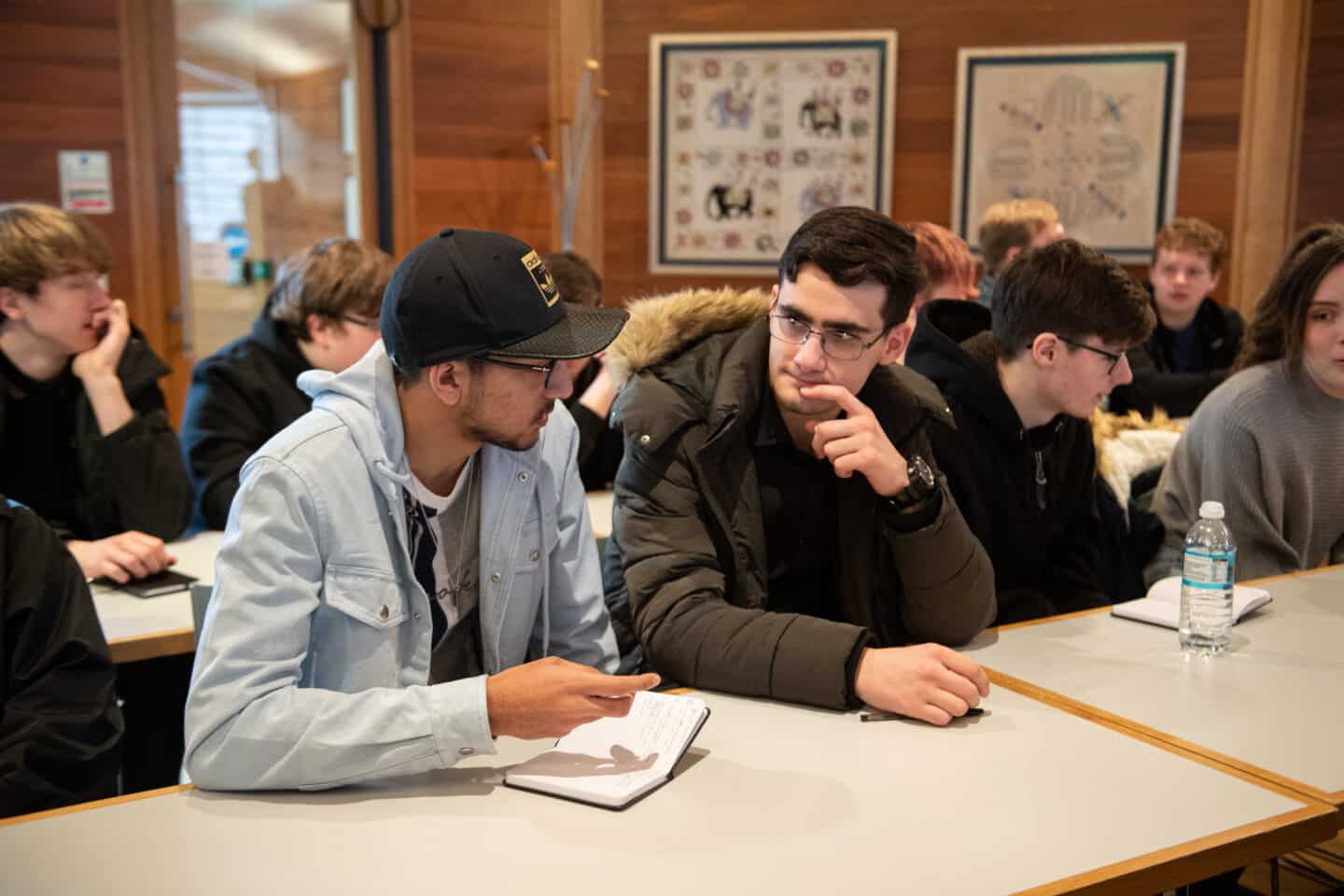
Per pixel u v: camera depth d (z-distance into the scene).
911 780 1.30
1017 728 1.45
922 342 2.17
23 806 1.45
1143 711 1.51
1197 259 4.09
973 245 4.91
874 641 1.60
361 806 1.24
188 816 1.22
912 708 1.46
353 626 1.38
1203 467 2.34
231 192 4.63
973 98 4.81
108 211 4.44
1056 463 2.22
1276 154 4.71
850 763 1.34
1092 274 1.99
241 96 4.59
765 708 1.53
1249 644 1.79
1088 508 2.30
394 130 4.72
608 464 2.98
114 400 2.51
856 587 1.82
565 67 4.91
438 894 1.06
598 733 1.40
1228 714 1.50
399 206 4.77
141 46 4.41
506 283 1.33
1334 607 1.98
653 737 1.37
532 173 4.94
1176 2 4.69
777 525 1.86
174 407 4.64
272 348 2.76
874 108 4.85
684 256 5.01
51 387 2.54
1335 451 2.34
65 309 2.40
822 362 1.67
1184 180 4.78
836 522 1.87
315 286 2.60
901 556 1.72
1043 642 1.80
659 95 4.91
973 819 1.20
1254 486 2.31
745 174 4.94
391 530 1.41
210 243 4.63
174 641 1.98
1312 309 2.24
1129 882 1.10
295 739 1.24
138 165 4.46
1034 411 2.11
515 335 1.32
